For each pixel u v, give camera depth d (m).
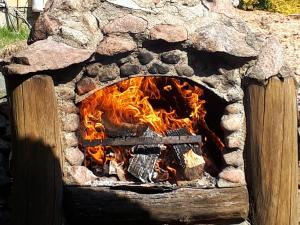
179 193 2.35
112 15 2.27
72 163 2.33
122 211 2.33
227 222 2.42
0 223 2.58
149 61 2.29
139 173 2.40
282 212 2.39
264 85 2.33
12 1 5.31
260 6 6.31
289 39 5.10
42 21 2.28
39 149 2.26
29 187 2.28
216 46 2.25
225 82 2.34
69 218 2.36
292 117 2.36
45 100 2.24
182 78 2.33
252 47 2.30
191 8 2.30
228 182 2.38
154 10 2.27
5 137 2.75
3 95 3.16
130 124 2.46
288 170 2.38
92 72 2.27
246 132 2.38
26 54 2.19
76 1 2.27
